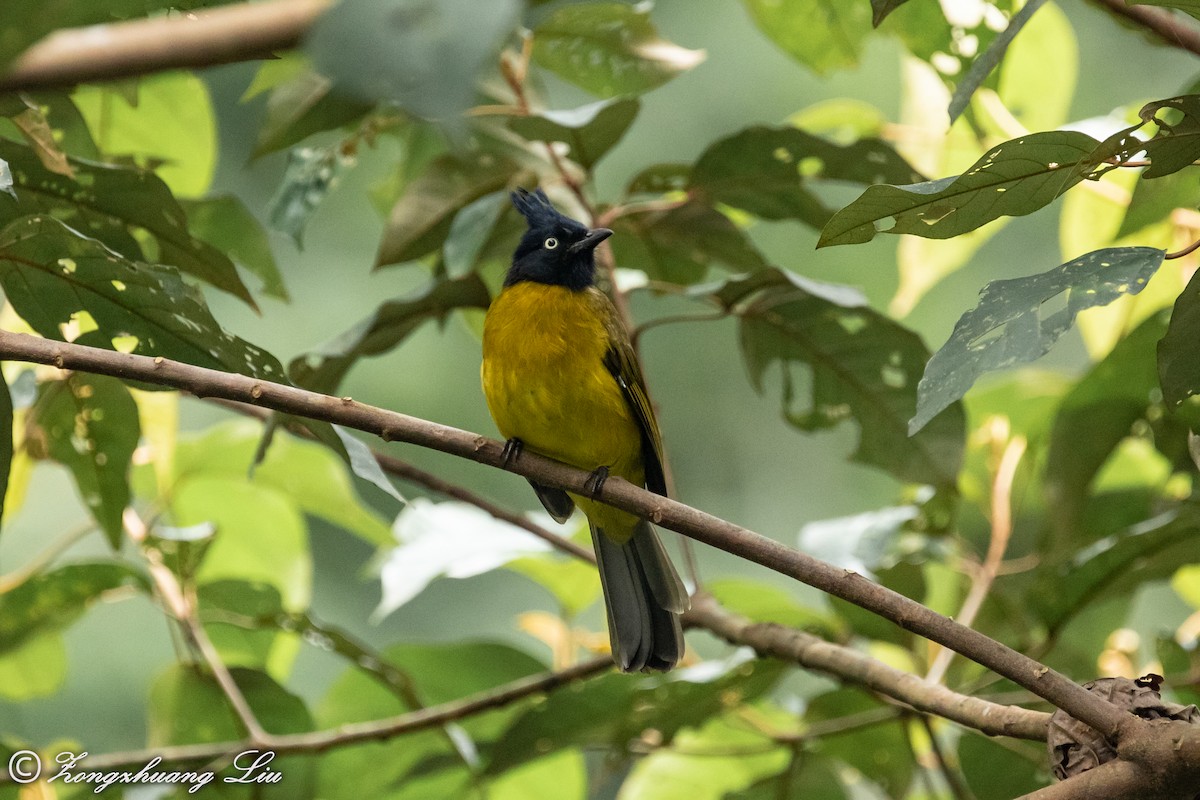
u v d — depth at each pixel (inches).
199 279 303.6
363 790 380.5
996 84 324.8
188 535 341.1
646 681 331.3
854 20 364.2
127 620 593.6
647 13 333.1
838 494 746.2
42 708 571.2
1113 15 317.7
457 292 328.5
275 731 373.4
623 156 738.2
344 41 92.6
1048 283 192.5
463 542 362.6
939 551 360.5
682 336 776.9
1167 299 378.6
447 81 94.0
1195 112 192.5
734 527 230.8
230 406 370.6
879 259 701.3
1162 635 339.0
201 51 93.0
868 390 346.9
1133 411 345.4
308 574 413.7
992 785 334.0
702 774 396.8
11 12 108.5
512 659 382.9
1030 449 387.9
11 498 363.3
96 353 221.3
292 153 357.1
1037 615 321.7
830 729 341.4
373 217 715.4
